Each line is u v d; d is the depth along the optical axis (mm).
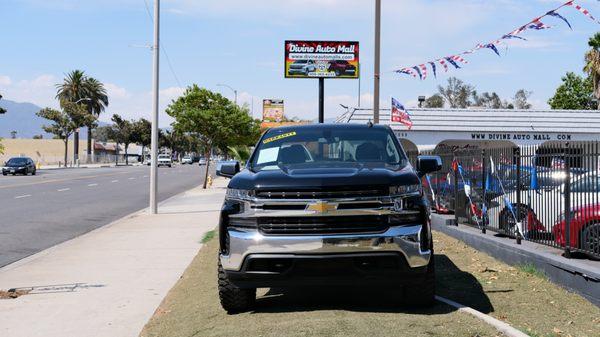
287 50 33719
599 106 39969
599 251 8094
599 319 6430
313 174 6090
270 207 5930
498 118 31328
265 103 74250
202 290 8047
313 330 5430
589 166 8273
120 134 132750
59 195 28000
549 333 5926
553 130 31281
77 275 9469
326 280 5906
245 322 6039
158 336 6055
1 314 7133
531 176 9656
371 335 5277
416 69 13133
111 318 6914
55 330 6473
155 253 11570
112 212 20594
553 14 8641
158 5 20000
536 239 9477
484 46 10180
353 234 5801
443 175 14875
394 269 5898
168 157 94625
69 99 97125
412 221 5984
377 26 18172
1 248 12648
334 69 33688
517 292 7531
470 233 11336
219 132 35281
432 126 30906
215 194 29469
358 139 7449
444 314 6105
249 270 5977
